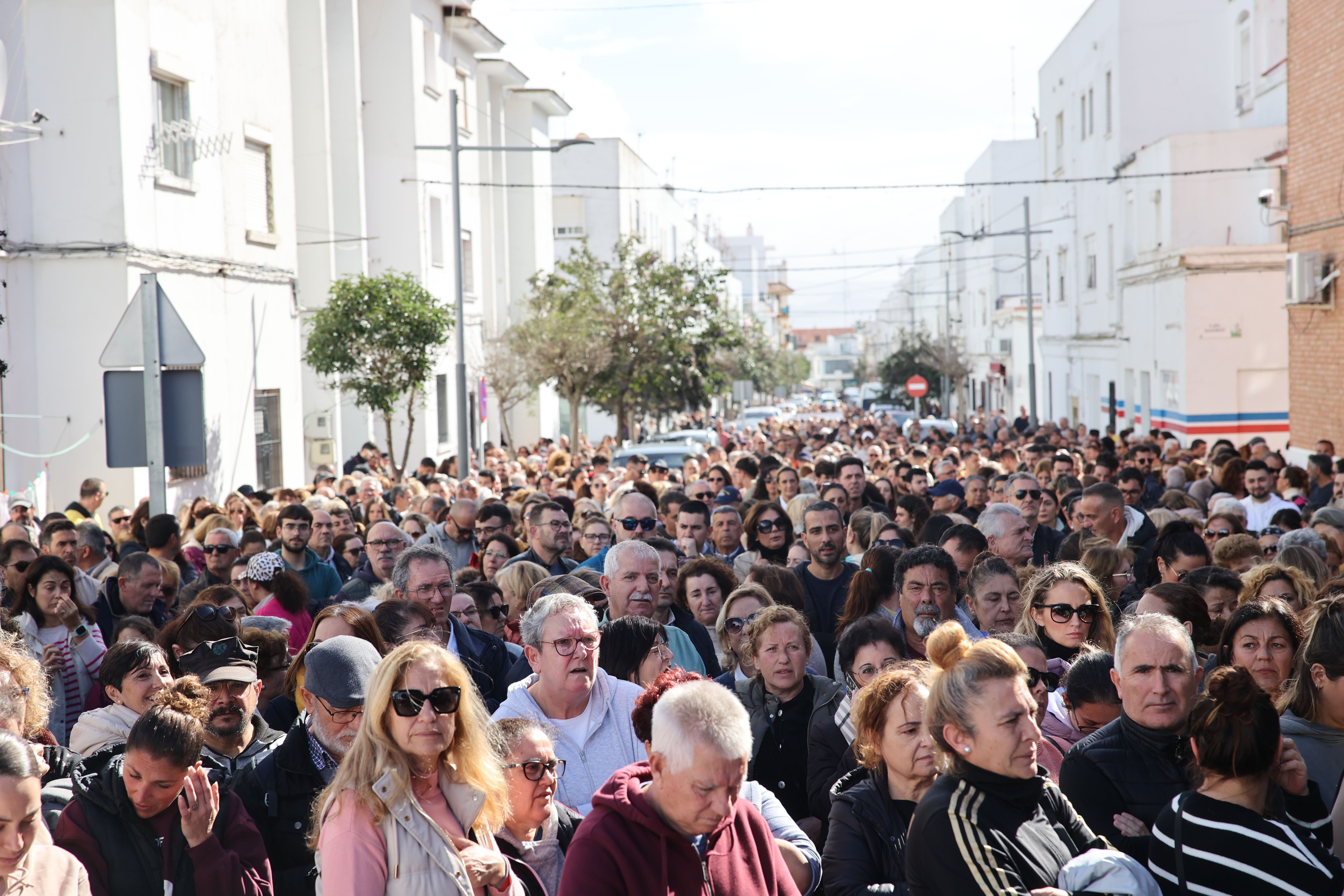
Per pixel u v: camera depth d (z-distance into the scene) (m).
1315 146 24.55
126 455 11.25
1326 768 6.04
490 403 44.31
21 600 9.05
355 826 4.61
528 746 5.54
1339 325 23.66
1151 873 4.96
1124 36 40.28
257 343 24.59
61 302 19.20
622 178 63.00
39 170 19.09
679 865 4.43
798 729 7.39
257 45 24.94
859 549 12.35
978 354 80.06
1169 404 33.97
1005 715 4.53
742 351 69.81
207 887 5.23
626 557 8.81
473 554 14.07
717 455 24.70
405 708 4.73
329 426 29.95
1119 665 5.79
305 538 12.76
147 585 10.55
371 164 35.47
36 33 18.97
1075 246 48.31
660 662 7.63
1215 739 4.83
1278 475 18.23
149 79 20.14
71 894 4.89
